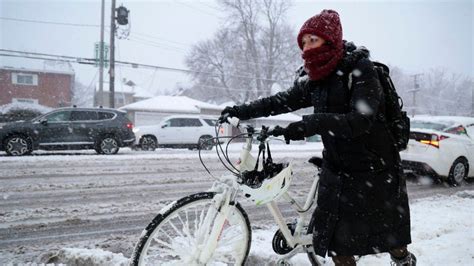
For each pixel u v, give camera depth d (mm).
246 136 2383
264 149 2232
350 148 2193
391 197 2211
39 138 12633
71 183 7387
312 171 9414
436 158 7641
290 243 2662
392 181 2230
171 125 16859
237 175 2383
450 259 3172
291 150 16656
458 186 7906
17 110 28750
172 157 12016
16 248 3801
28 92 39406
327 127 2018
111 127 13445
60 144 12859
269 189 2365
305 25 2213
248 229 2660
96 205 5691
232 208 2361
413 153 7930
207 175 8711
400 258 2424
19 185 7082
